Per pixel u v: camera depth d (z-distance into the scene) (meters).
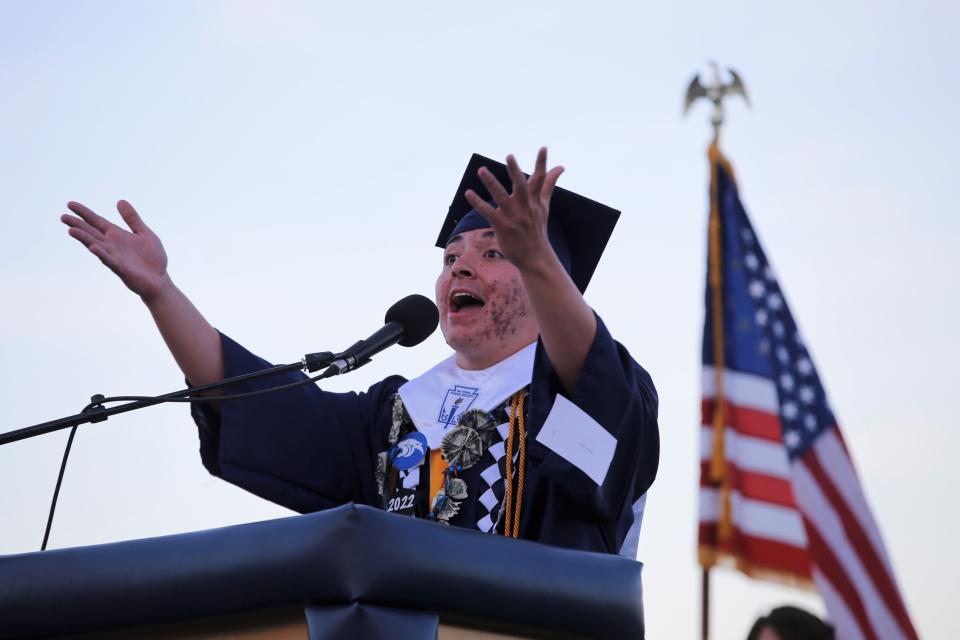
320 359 12.13
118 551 9.10
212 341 14.36
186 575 8.71
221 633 8.69
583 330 11.97
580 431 11.81
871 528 11.65
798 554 11.30
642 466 12.88
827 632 11.12
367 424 14.99
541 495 12.57
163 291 14.02
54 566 9.25
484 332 14.15
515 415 13.52
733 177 12.30
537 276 11.55
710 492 11.47
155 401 11.69
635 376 12.88
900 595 11.45
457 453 13.45
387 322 12.86
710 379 11.83
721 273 12.14
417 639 8.20
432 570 8.41
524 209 11.26
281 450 14.37
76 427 12.84
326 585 8.09
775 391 11.90
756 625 11.32
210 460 14.39
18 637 9.23
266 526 8.52
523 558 8.95
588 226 15.82
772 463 11.66
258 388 14.45
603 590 9.30
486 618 8.75
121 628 8.98
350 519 8.20
